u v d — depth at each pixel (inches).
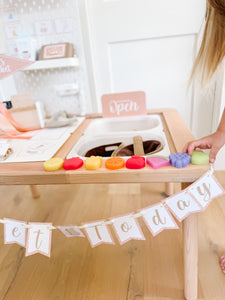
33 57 48.0
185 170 22.8
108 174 23.6
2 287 36.2
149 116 42.8
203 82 37.1
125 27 55.3
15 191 62.8
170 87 60.4
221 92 53.9
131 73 60.2
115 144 36.3
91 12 54.7
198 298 31.9
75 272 37.9
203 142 26.3
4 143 32.6
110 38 56.7
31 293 34.9
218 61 32.3
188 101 61.2
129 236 25.2
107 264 38.9
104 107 43.0
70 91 52.3
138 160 23.8
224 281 34.3
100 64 59.6
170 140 30.8
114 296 33.4
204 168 22.8
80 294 34.1
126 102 42.2
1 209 55.1
